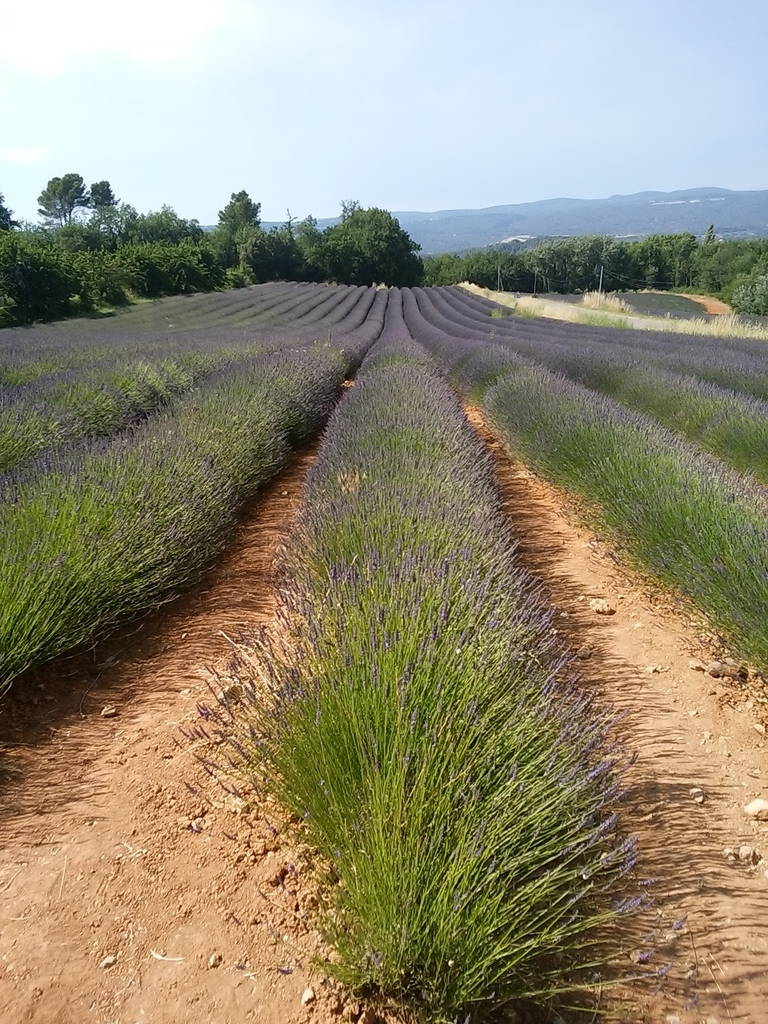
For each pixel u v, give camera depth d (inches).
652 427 238.2
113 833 84.1
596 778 82.3
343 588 109.3
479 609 105.7
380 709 80.3
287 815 85.0
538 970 65.7
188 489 176.2
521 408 283.0
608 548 188.7
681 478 170.7
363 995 63.9
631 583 166.7
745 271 2475.4
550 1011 63.5
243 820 86.3
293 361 404.5
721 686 121.7
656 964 68.2
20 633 113.8
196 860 80.0
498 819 68.0
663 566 150.3
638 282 3107.8
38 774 94.6
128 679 120.7
